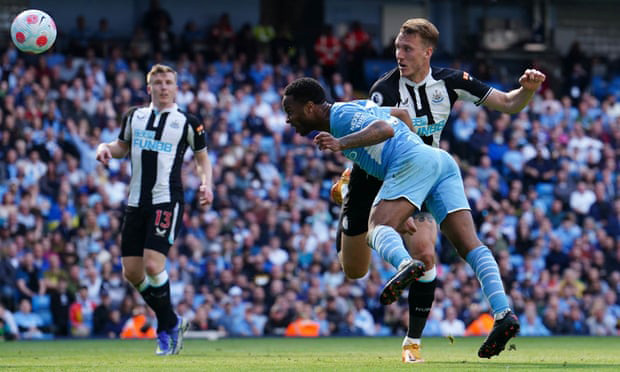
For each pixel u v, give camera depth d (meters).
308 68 34.78
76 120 27.80
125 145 13.36
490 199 28.77
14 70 28.25
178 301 23.61
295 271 24.72
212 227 24.98
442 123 11.23
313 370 8.79
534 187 30.83
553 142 31.77
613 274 27.66
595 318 26.20
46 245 23.17
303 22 38.69
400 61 10.87
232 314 23.45
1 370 9.25
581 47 41.47
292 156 28.47
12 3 34.78
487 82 35.84
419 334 10.68
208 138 28.25
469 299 25.25
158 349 13.03
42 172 25.62
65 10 35.84
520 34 40.00
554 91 37.81
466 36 39.81
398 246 8.94
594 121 34.00
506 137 31.84
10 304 22.42
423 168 9.34
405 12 40.00
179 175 13.23
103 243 23.97
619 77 38.12
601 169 31.77
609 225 29.77
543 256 27.70
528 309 25.47
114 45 32.88
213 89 31.06
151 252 12.84
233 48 34.09
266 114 30.06
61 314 22.50
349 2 39.38
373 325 24.28
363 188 10.54
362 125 9.30
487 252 9.35
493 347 8.91
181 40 34.59
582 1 41.47
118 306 22.98
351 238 10.78
